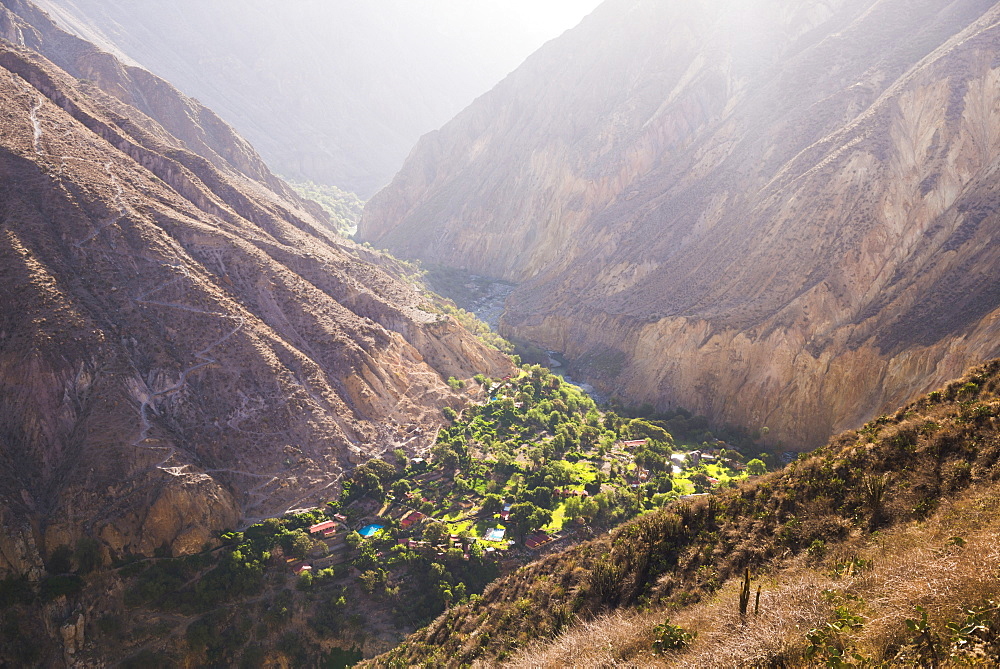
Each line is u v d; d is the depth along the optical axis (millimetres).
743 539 27641
